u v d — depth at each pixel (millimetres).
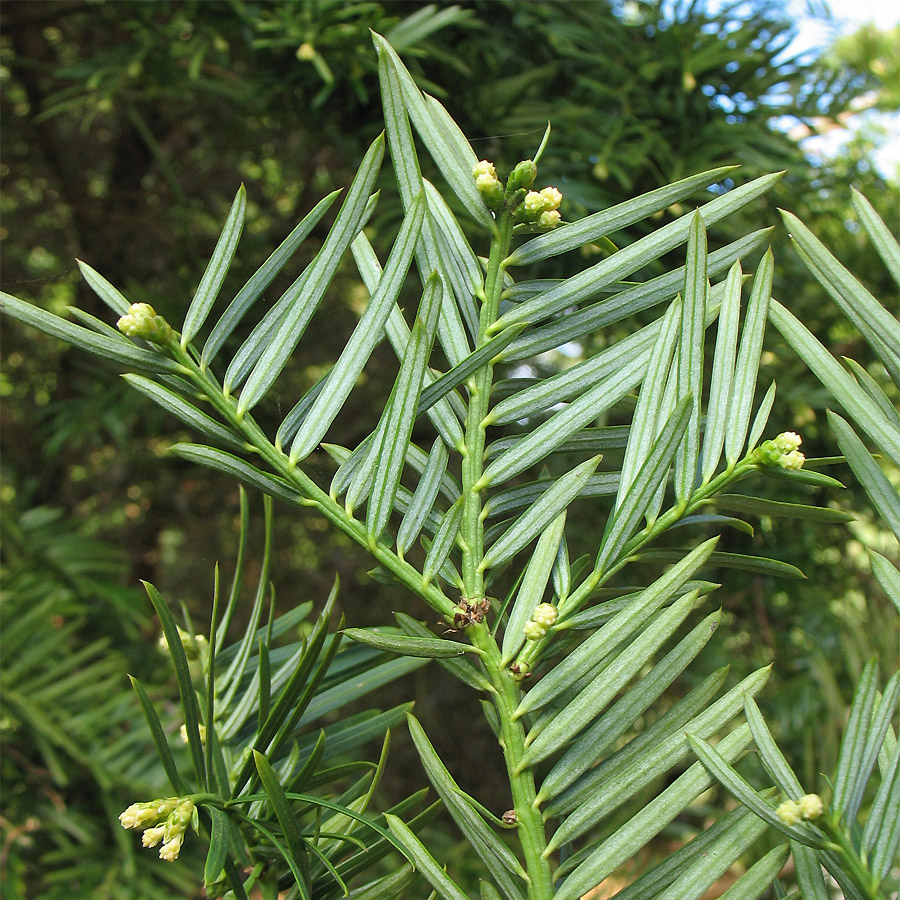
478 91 485
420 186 180
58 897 476
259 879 195
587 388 190
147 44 526
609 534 181
